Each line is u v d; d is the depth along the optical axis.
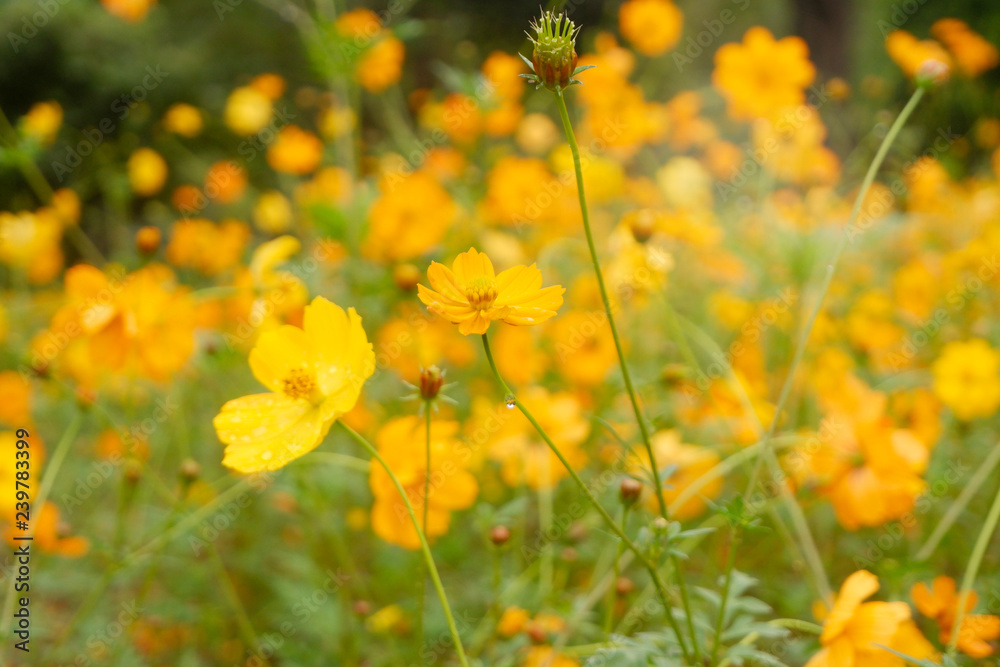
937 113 1.83
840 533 1.30
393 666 1.22
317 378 1.09
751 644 1.20
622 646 1.11
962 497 1.22
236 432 1.09
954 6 2.55
